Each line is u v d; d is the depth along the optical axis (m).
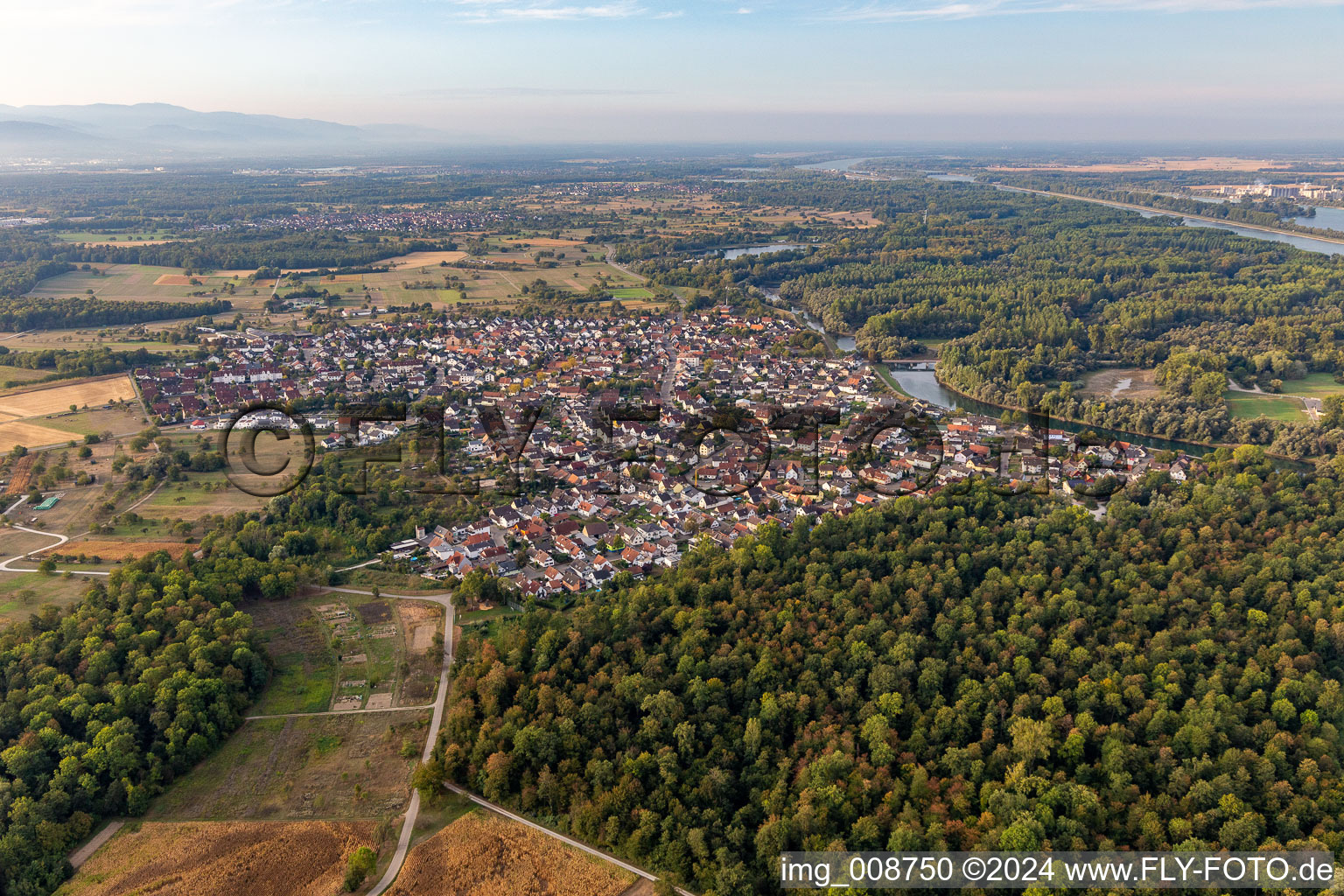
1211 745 180.25
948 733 187.25
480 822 176.12
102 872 162.75
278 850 168.88
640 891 159.62
